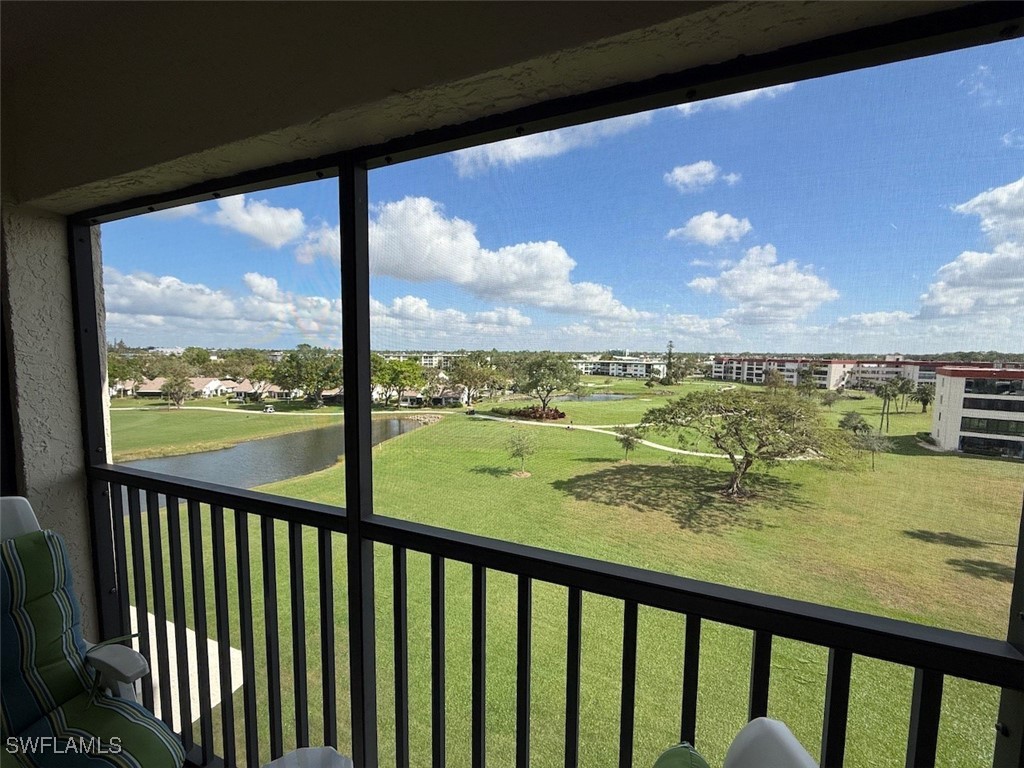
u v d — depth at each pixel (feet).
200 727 5.56
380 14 3.08
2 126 5.23
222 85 3.76
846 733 2.55
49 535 4.33
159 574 5.54
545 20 2.60
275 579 4.72
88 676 4.18
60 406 5.83
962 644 2.18
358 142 3.73
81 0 3.91
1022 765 2.14
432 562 3.72
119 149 4.39
